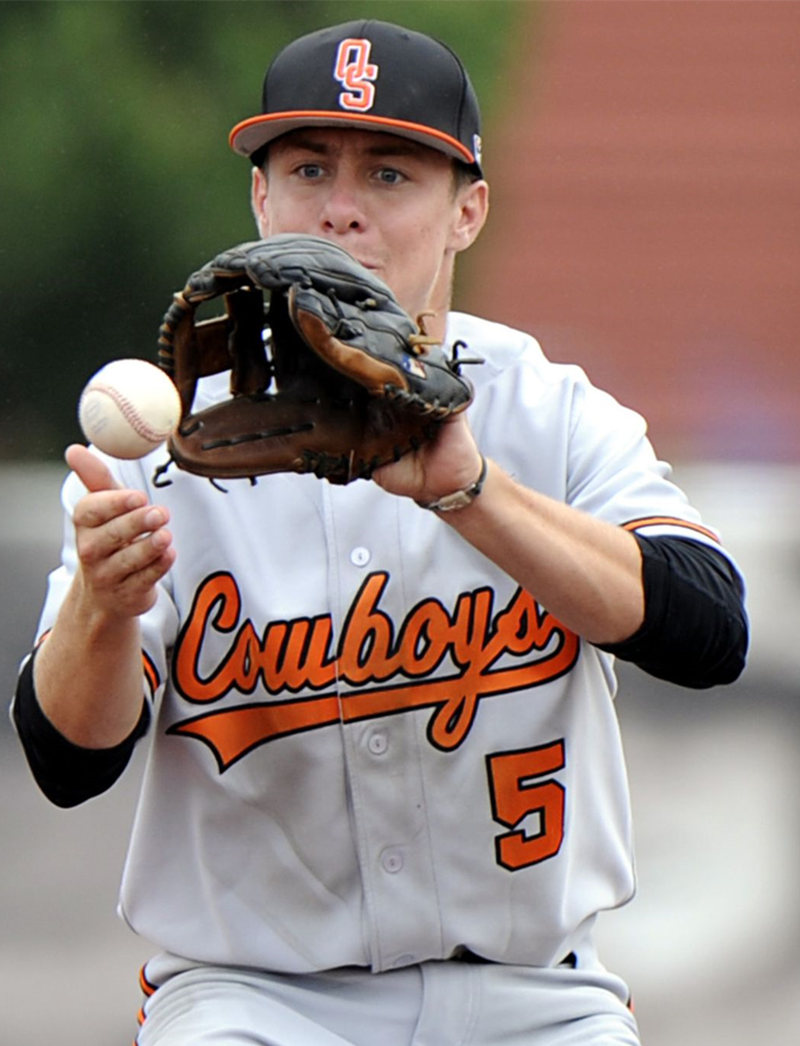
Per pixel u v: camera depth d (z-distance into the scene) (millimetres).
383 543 11555
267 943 11562
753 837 29906
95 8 82062
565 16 98750
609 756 12008
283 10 83000
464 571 11570
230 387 10047
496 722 11562
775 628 40594
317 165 11461
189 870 11688
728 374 94938
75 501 11781
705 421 93938
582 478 11922
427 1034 11562
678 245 98750
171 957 11867
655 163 99188
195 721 11523
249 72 82188
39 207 81938
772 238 97438
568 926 11766
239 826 11562
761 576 43594
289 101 11328
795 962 24922
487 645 11562
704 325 97375
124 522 9805
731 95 100438
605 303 97250
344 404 9984
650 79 99625
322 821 11516
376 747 11469
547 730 11633
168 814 11703
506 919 11641
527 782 11602
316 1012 11602
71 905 27172
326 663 11477
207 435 9883
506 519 10445
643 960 25125
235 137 11617
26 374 82875
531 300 97625
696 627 11164
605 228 97125
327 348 9453
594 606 10852
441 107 11375
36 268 82188
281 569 11570
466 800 11539
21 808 32125
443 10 89188
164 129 81938
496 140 95750
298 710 11445
